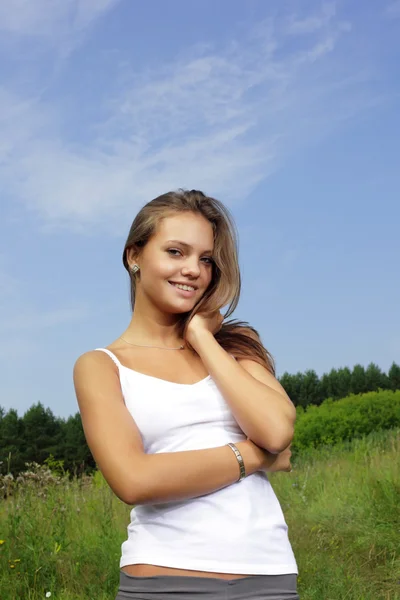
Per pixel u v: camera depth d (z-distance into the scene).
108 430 1.81
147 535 1.81
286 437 1.85
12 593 4.31
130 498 1.73
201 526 1.78
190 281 2.02
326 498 7.64
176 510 1.80
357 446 12.59
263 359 2.14
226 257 2.07
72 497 6.57
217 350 1.97
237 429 1.93
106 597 4.35
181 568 1.75
